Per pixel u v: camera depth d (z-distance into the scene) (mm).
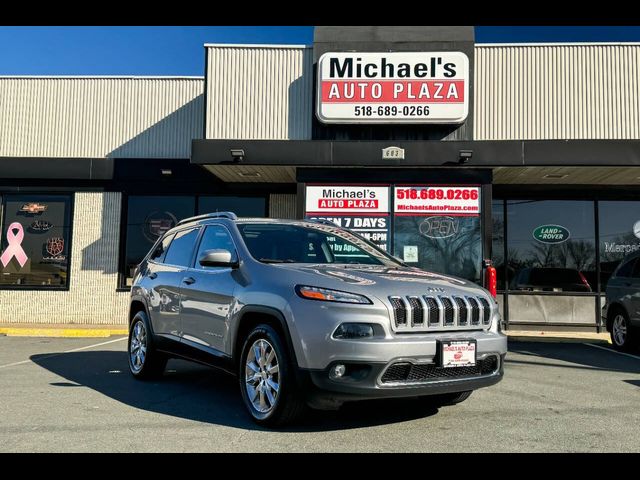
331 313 3969
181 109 13969
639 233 13320
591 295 13195
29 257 13906
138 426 4422
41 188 13914
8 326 12797
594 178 12594
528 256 13461
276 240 5324
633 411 5062
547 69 11953
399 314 4051
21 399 5414
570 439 4148
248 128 11930
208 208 13859
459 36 11648
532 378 6840
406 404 5164
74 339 11188
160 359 6293
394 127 11688
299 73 12008
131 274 13711
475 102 11977
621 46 11875
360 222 11617
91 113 14078
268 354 4387
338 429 4316
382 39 11719
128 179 13758
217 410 4973
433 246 11492
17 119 14086
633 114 11727
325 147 11344
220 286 5047
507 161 11078
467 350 4137
